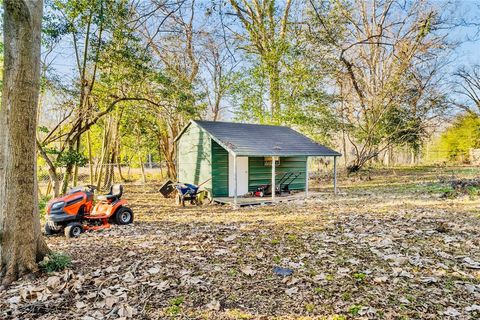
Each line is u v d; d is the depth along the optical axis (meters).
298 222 7.37
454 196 10.42
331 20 17.34
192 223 7.71
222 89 19.33
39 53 3.93
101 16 9.48
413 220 6.96
